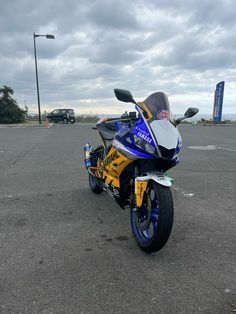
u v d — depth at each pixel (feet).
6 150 39.40
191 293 9.12
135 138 11.70
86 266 10.64
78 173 25.25
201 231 13.56
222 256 11.35
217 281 9.75
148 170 11.62
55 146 43.47
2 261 10.96
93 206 16.99
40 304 8.63
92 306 8.54
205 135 63.00
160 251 11.72
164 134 11.03
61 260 11.04
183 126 102.78
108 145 15.51
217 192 19.66
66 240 12.69
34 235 13.17
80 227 14.06
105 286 9.48
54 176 24.18
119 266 10.65
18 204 17.33
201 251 11.74
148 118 11.59
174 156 11.23
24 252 11.63
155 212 11.27
